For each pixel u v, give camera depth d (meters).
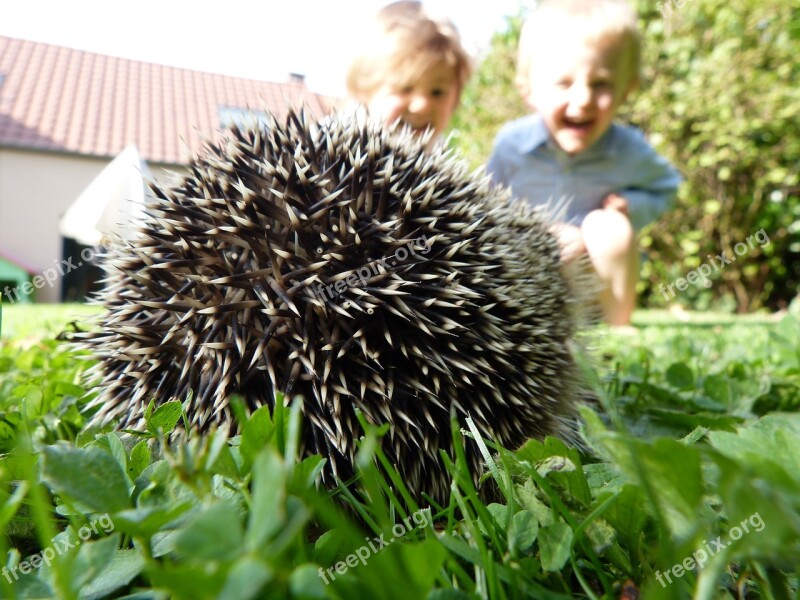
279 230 0.24
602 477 0.20
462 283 0.25
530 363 0.26
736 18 1.64
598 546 0.17
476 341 0.24
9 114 2.73
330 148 0.26
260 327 0.23
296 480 0.14
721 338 0.74
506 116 1.79
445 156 0.30
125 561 0.16
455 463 0.23
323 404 0.22
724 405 0.38
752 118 1.68
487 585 0.16
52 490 0.20
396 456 0.22
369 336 0.23
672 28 1.68
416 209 0.25
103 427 0.26
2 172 2.57
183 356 0.24
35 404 0.31
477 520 0.19
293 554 0.16
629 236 0.70
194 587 0.10
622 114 1.75
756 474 0.14
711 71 1.67
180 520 0.15
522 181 0.77
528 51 0.75
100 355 0.27
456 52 0.75
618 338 0.76
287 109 0.30
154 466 0.19
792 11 1.62
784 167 1.74
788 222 1.75
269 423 0.18
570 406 0.29
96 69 3.27
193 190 0.26
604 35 0.66
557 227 0.41
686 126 1.76
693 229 1.87
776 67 1.67
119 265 0.26
